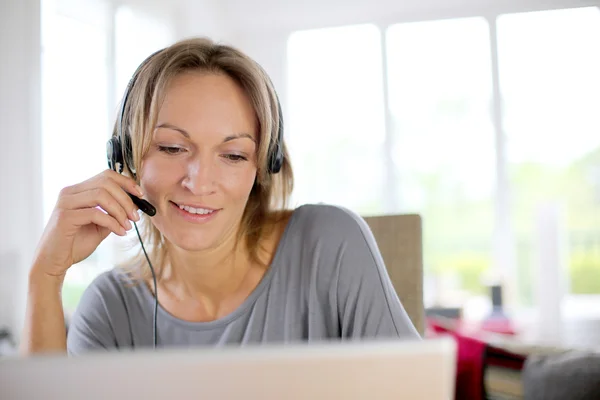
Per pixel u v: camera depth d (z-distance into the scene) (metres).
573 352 2.13
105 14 4.34
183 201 0.97
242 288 1.09
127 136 1.04
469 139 5.58
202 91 0.96
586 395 1.96
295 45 5.93
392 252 1.32
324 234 1.09
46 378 0.44
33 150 3.41
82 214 1.04
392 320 1.03
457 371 2.26
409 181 5.68
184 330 1.08
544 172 5.47
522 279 5.42
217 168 0.97
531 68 5.47
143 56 4.81
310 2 5.53
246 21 5.83
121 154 1.06
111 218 1.03
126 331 1.12
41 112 3.46
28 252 3.35
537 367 2.09
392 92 5.71
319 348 0.44
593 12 5.35
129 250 1.15
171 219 0.99
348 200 5.82
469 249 5.55
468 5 5.45
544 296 4.66
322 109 5.88
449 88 5.62
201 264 1.04
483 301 5.04
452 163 5.60
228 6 5.65
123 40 4.62
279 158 1.10
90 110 4.21
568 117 5.44
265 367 0.43
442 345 0.43
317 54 5.89
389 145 5.70
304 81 5.91
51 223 1.05
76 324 1.15
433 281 5.07
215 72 0.98
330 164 5.86
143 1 4.53
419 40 5.67
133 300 1.12
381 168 5.76
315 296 1.07
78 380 0.44
